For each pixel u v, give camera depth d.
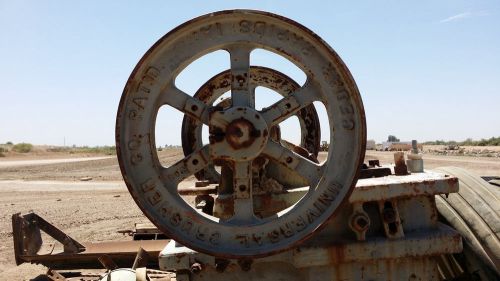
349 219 2.76
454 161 19.91
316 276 2.74
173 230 2.52
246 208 2.62
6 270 5.81
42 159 35.53
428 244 2.72
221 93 3.93
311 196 2.57
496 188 3.25
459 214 3.07
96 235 7.45
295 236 2.54
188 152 3.79
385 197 2.72
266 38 2.56
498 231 2.90
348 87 2.53
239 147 2.51
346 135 2.55
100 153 48.84
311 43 2.55
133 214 9.41
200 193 3.37
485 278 2.92
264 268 2.75
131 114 2.49
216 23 2.54
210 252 2.47
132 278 3.31
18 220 4.61
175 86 2.61
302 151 3.22
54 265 4.64
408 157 3.33
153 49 2.46
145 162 2.50
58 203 11.13
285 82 3.91
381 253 2.70
